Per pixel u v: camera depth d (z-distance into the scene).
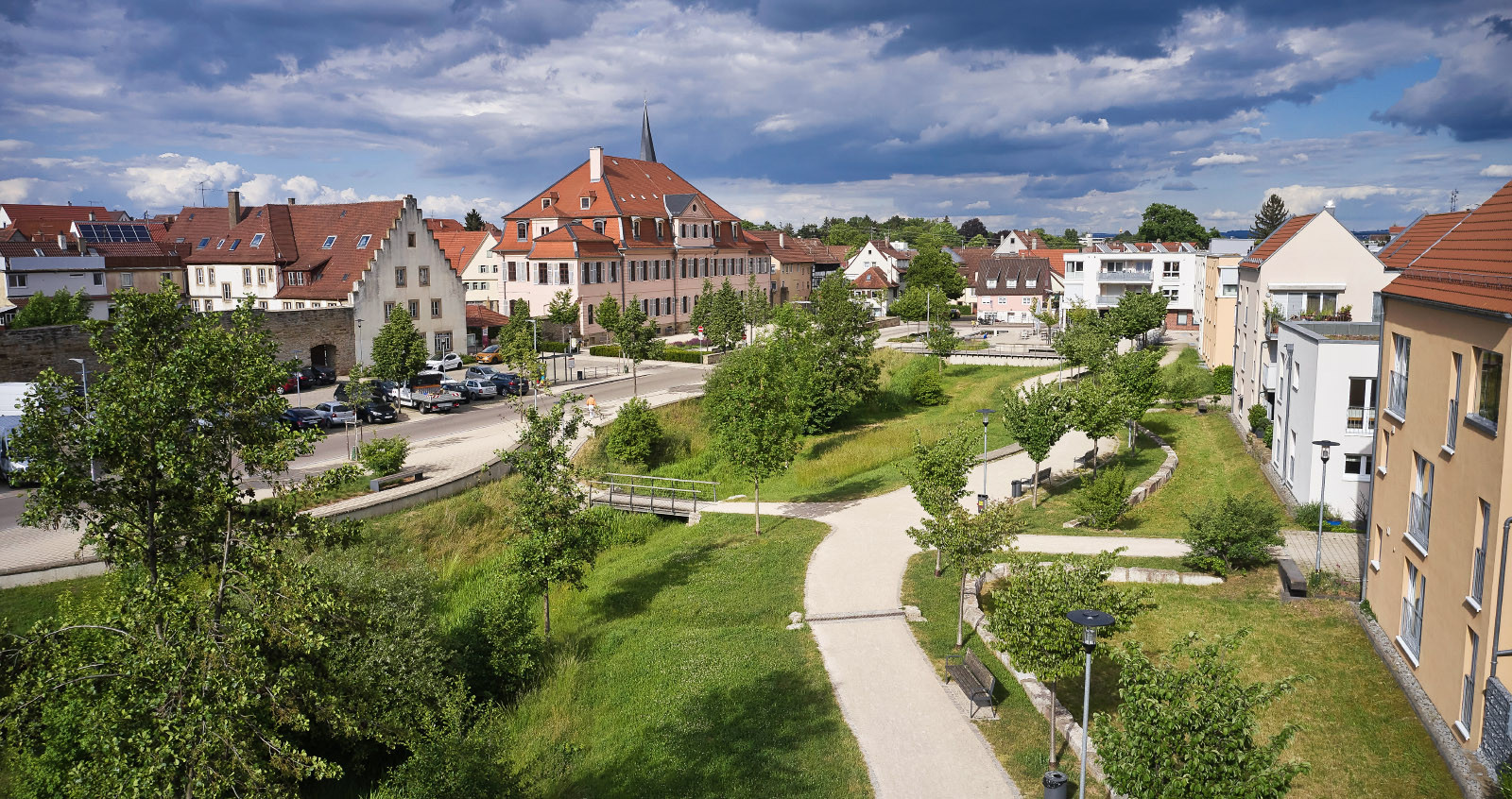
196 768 12.12
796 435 30.83
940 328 68.19
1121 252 90.44
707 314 77.50
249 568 13.48
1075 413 34.03
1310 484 29.30
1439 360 18.03
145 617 12.59
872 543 28.16
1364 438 28.61
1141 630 21.38
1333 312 41.94
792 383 35.03
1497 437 15.28
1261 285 42.56
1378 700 18.17
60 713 14.78
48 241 64.81
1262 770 10.42
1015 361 67.56
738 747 16.48
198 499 13.38
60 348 43.88
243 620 12.84
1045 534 28.23
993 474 36.41
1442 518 17.53
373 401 45.19
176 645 12.44
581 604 25.53
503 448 39.09
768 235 107.94
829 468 38.53
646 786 15.68
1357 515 28.77
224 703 12.20
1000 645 16.72
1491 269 16.73
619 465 39.56
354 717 16.14
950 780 15.09
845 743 16.33
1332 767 16.11
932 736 16.55
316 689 15.24
